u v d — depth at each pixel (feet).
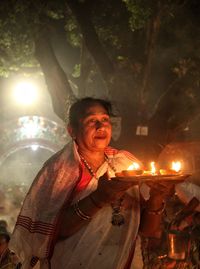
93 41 36.78
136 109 35.96
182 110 36.27
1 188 50.19
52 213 9.53
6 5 36.78
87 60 41.68
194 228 16.42
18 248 9.77
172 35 40.75
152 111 41.14
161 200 9.95
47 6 36.81
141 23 34.47
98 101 9.98
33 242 9.57
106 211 9.63
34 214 9.65
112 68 36.42
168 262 16.69
